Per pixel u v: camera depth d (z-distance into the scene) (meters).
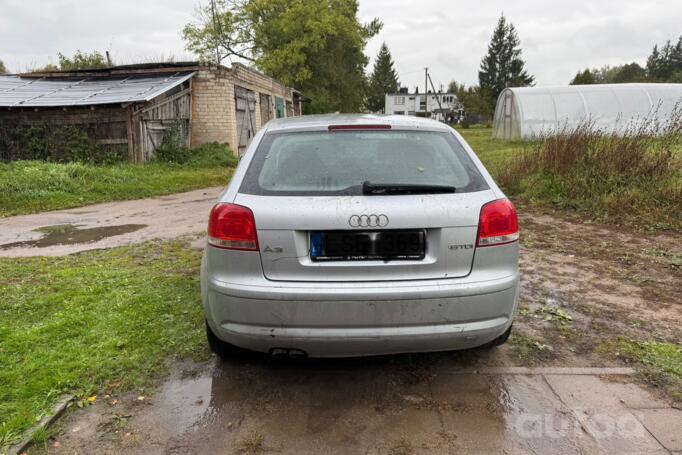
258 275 2.39
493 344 3.09
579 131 8.89
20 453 2.16
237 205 2.44
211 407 2.54
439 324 2.39
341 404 2.58
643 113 20.47
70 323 3.43
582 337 3.34
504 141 21.70
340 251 2.38
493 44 87.62
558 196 7.92
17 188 9.24
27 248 5.86
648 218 6.53
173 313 3.65
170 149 14.91
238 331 2.44
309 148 2.73
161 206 9.08
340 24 36.09
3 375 2.72
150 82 15.47
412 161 2.67
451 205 2.42
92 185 10.25
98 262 5.13
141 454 2.19
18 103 12.65
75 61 26.73
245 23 35.84
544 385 2.75
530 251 5.49
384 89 96.75
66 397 2.56
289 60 34.41
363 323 2.36
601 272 4.73
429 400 2.61
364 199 2.40
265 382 2.79
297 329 2.37
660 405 2.54
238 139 18.58
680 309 3.81
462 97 60.91
